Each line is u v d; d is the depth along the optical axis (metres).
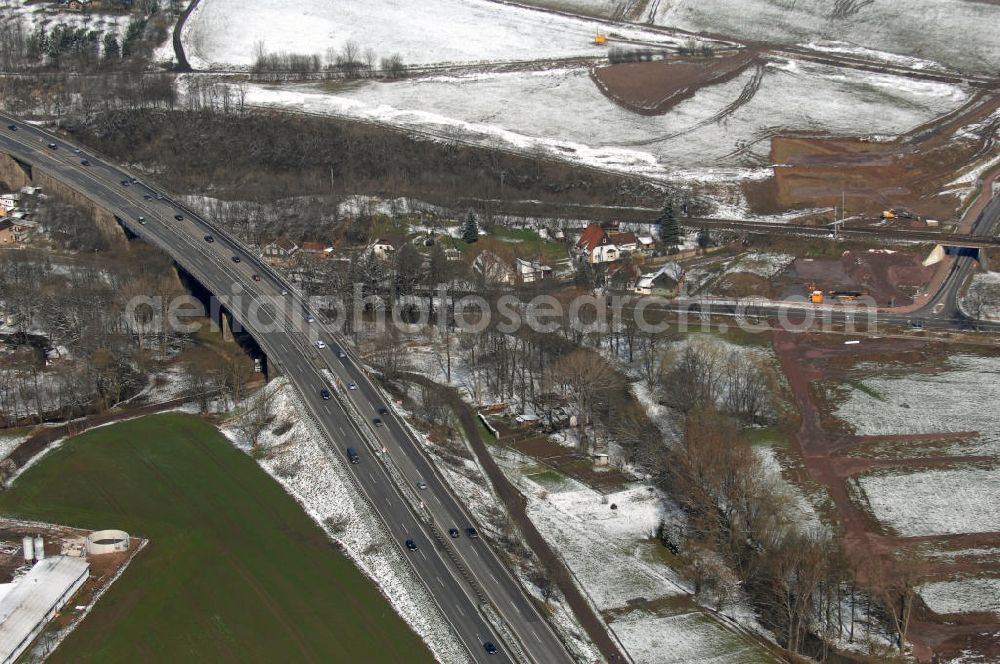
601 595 173.12
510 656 155.25
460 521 184.25
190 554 179.50
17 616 160.12
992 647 160.62
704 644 162.12
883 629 164.75
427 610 164.38
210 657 157.25
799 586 160.50
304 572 174.75
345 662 155.62
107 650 158.12
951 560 179.38
